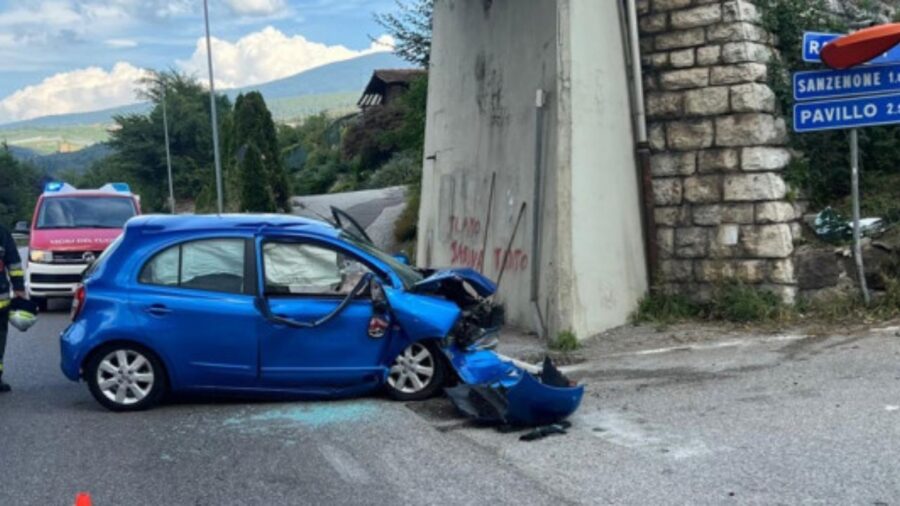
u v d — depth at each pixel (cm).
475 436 671
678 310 1052
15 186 10056
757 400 712
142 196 6656
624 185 1072
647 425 675
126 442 673
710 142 1045
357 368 770
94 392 760
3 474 603
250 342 757
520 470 586
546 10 1054
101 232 1581
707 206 1050
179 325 755
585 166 1012
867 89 943
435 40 1440
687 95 1060
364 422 716
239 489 564
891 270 980
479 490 550
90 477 593
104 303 761
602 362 901
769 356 852
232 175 3359
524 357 938
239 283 768
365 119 4659
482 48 1249
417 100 2092
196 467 609
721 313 1025
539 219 1052
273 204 3130
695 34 1053
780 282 1002
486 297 824
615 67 1070
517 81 1139
